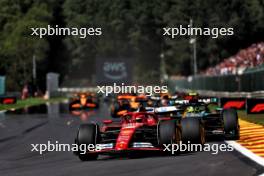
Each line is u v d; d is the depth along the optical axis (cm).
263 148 5831
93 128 5362
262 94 14750
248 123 9081
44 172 4644
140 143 5209
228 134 6431
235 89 18700
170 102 6906
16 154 6209
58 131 9338
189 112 6781
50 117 13600
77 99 17075
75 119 12600
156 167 4647
